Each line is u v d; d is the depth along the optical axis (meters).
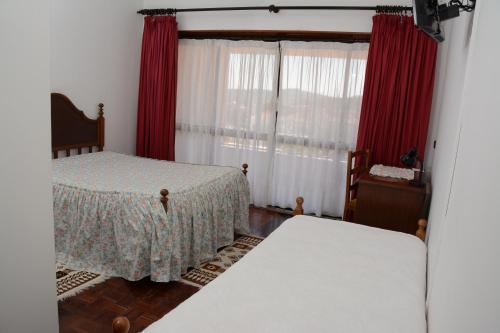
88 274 2.83
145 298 2.60
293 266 1.70
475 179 0.91
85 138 4.20
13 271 1.45
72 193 2.91
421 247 2.02
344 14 3.91
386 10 3.66
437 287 1.38
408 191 2.96
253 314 1.32
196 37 4.68
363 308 1.40
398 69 3.75
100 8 4.23
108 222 2.81
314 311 1.36
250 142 4.62
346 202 3.45
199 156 4.87
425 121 3.67
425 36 3.58
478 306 0.68
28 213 1.48
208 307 1.35
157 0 4.72
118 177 3.22
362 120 3.93
